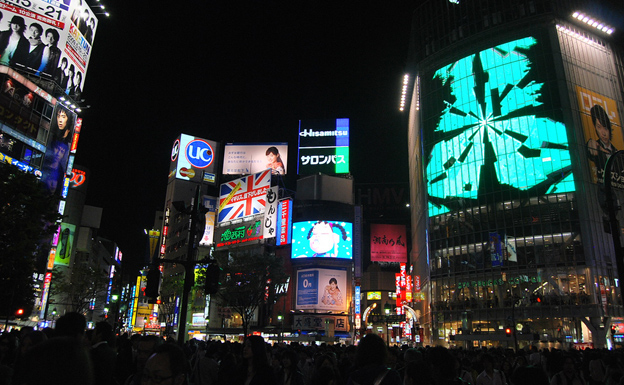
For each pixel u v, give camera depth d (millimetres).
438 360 7453
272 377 7824
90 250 113438
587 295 63781
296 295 82750
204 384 10820
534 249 69125
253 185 95375
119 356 10383
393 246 109500
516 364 15867
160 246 118750
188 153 120000
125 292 125875
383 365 6766
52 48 66000
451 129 82188
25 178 28344
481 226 74688
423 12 93438
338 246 84188
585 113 73250
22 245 27281
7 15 62344
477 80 80938
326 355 10391
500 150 75625
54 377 2584
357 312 81188
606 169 18406
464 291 74188
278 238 88375
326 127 98938
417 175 96938
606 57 79625
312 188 89875
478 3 85062
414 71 97625
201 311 92500
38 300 61219
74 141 71688
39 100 64688
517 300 68125
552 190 70062
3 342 12898
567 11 78625
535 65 76188
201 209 18922
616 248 17281
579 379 11656
